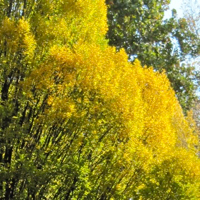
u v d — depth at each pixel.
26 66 13.89
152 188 14.43
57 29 14.34
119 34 34.16
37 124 13.75
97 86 13.41
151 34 35.28
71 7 14.89
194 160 15.17
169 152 15.00
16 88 13.92
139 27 34.91
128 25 34.44
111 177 14.09
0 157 13.72
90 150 14.16
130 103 13.65
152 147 14.66
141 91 15.59
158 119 15.02
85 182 13.80
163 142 14.78
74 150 13.68
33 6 15.01
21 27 13.30
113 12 34.34
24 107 14.05
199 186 15.09
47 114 13.30
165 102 15.55
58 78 13.55
